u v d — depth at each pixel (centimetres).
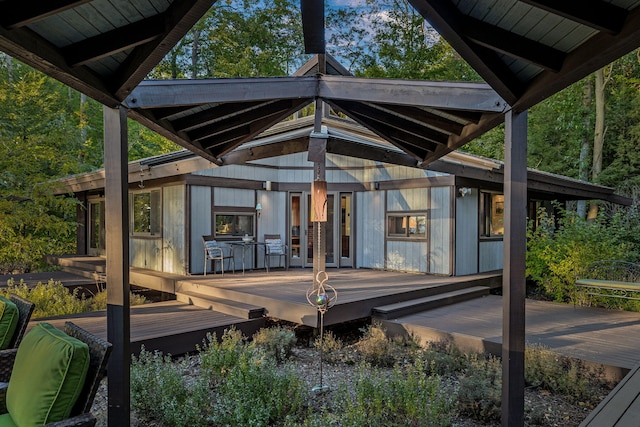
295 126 841
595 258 687
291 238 984
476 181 859
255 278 771
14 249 946
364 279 763
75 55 224
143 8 203
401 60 1595
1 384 246
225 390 339
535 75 254
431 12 204
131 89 263
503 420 286
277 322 573
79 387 196
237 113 447
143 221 931
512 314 284
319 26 260
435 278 780
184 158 750
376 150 596
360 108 453
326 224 982
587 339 451
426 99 353
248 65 1466
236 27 1523
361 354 468
